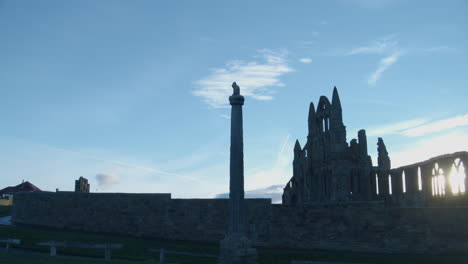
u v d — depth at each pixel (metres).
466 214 33.69
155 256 29.62
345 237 35.81
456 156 45.16
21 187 84.25
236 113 23.00
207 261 28.50
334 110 60.19
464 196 43.84
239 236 21.77
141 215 40.56
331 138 59.88
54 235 35.25
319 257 31.45
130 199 41.22
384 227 35.09
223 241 21.97
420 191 51.59
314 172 65.88
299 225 37.06
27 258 21.39
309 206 37.19
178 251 32.09
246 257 21.44
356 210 36.00
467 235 33.41
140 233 40.19
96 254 29.06
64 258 22.44
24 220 44.59
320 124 65.06
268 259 30.61
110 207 41.56
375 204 35.62
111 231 41.00
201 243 37.88
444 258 31.52
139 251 31.28
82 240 34.00
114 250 31.02
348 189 57.94
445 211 34.12
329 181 60.94
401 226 34.78
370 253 34.50
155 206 40.41
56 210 43.12
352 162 61.16
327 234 36.31
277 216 37.59
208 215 38.84
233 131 22.80
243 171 22.58
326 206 36.81
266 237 37.41
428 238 34.06
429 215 34.38
